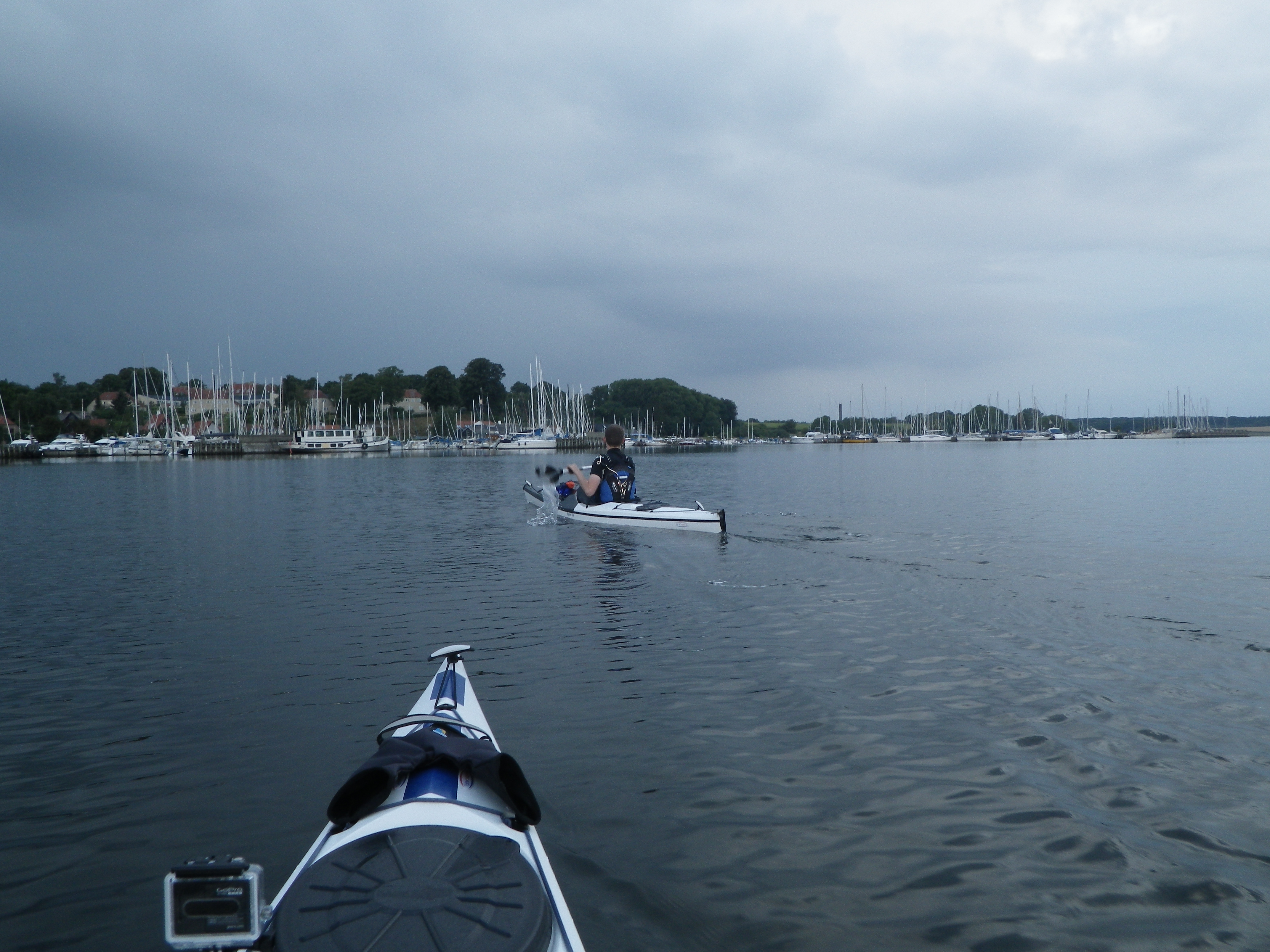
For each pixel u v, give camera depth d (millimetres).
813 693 6535
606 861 4062
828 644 8062
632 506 17953
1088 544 14773
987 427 195875
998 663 7363
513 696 6516
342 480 41719
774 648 7918
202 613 9516
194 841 4312
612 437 18781
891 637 8328
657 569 12430
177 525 19406
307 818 4543
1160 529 16953
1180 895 3787
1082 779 4961
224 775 5086
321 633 8562
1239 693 6465
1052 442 175500
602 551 14336
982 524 18203
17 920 3646
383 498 28469
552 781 4949
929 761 5227
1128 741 5520
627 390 192750
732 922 3600
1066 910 3689
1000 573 11938
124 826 4469
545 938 2689
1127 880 3910
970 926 3578
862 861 4070
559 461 77375
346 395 148500
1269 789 4812
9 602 10188
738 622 9023
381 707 6316
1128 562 12734
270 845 4258
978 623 8891
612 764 5199
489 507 24016
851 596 10344
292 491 32781
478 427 144875
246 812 4613
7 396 110312
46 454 94625
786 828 4395
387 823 3232
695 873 3971
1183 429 188500
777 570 12336
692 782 4934
